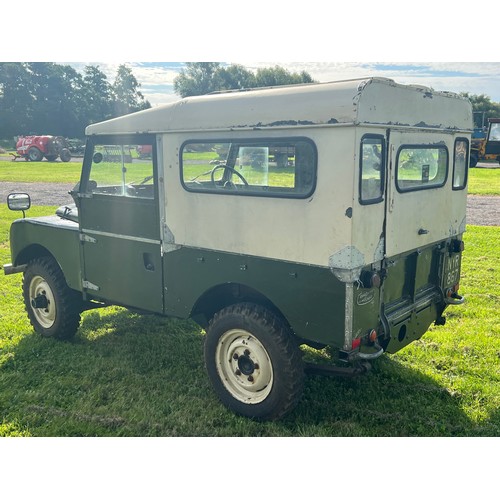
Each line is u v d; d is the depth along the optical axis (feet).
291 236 12.10
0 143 181.06
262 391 13.32
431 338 18.47
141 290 15.70
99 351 17.74
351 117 10.80
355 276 11.46
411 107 12.73
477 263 28.78
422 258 14.49
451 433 12.88
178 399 14.35
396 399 14.38
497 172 84.69
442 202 15.10
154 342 18.43
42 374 16.01
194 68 211.41
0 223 41.01
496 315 20.90
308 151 11.67
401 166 12.83
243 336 13.38
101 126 15.78
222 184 13.46
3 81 205.16
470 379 15.44
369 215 11.70
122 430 12.95
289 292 12.39
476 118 111.04
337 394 14.70
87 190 16.71
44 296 18.92
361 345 12.11
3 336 19.15
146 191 15.01
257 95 12.48
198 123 13.34
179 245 14.43
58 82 214.28
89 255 16.98
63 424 13.20
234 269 13.32
